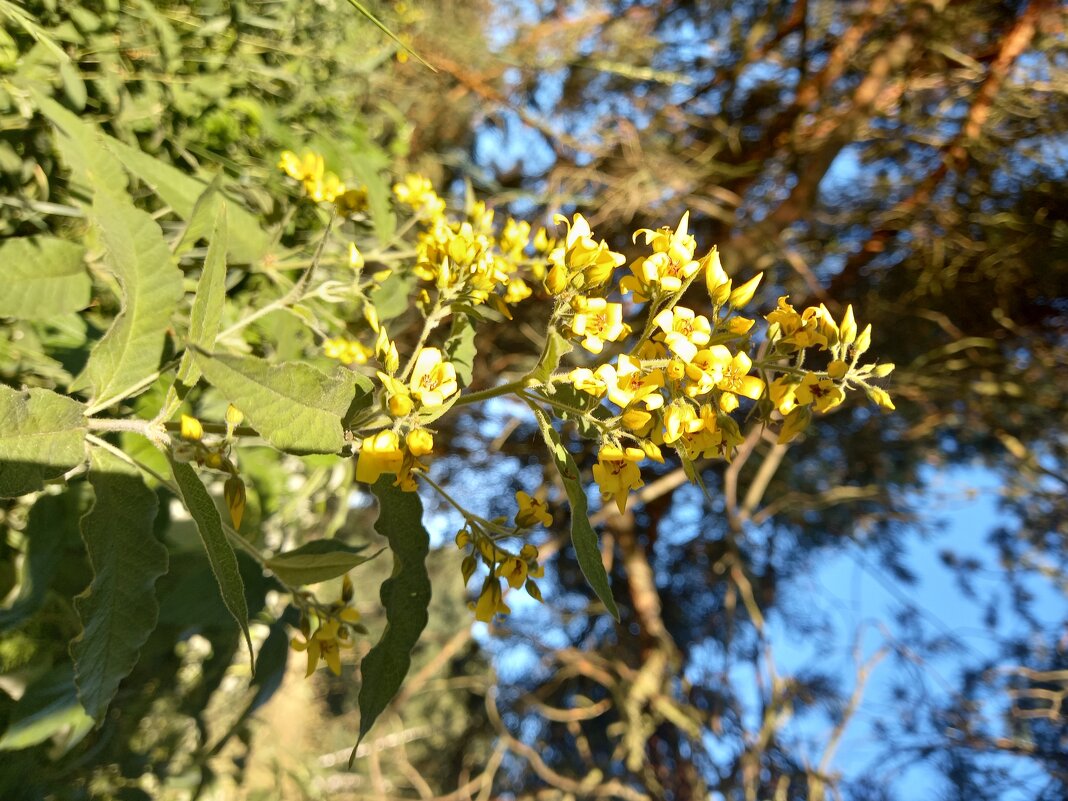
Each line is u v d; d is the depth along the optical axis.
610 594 0.21
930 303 1.21
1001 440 1.26
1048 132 1.13
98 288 0.36
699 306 0.99
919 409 1.25
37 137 0.35
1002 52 1.14
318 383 0.19
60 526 0.33
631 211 1.04
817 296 1.09
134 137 0.40
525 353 1.11
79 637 0.21
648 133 1.17
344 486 0.50
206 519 0.20
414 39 0.90
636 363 0.22
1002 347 1.18
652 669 1.21
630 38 1.21
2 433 0.20
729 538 1.11
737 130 1.19
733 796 1.14
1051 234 1.08
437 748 1.50
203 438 0.22
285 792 0.83
